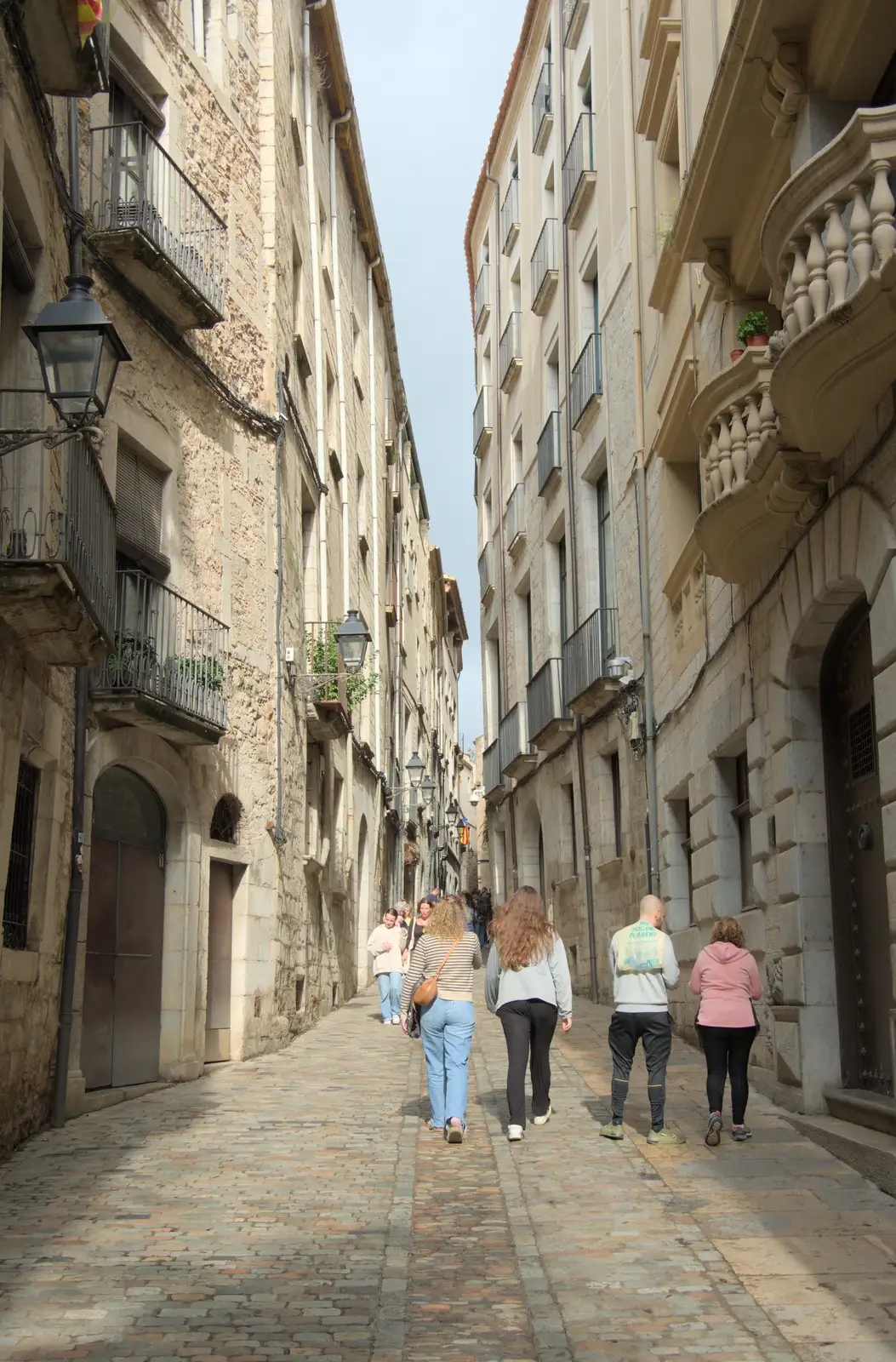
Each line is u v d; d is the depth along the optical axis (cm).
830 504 805
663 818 1505
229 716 1345
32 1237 632
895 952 688
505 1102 1029
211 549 1343
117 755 1098
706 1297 538
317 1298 542
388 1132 905
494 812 3105
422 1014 906
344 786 2173
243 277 1497
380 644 2797
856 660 881
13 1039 859
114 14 1199
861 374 682
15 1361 468
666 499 1481
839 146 629
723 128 877
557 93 2317
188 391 1313
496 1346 489
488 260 3164
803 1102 894
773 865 986
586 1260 591
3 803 820
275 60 1633
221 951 1333
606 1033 1468
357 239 2606
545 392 2423
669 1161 789
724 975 856
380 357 2945
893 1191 690
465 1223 662
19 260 888
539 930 910
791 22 765
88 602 835
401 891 3177
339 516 2175
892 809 691
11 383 876
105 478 985
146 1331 502
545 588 2370
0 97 761
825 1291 543
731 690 1116
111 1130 919
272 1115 981
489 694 3169
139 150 1184
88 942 1068
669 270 1364
